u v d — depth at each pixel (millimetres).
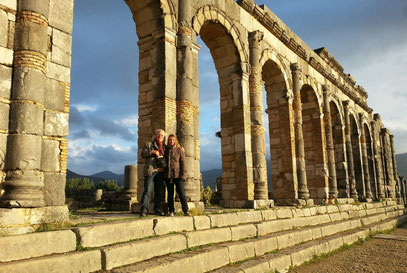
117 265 5273
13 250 4434
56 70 6941
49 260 4477
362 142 30781
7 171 5934
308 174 22047
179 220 7312
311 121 22531
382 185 36219
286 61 19234
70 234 5184
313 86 22047
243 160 14117
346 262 9133
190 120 10820
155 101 10594
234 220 9211
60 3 7219
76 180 35250
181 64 11086
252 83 15477
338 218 15172
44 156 6504
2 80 6121
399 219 18891
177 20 11398
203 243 7230
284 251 8656
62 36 7152
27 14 6441
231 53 15047
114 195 20516
